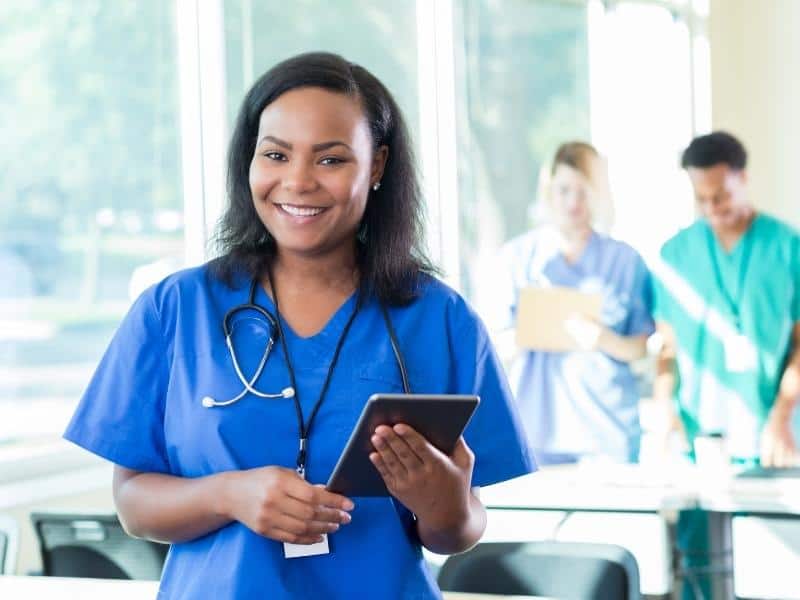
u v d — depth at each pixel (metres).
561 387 3.87
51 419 3.58
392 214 1.56
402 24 4.73
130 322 1.53
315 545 1.44
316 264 1.52
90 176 3.63
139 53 3.77
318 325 1.52
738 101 6.23
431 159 4.83
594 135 5.75
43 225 3.50
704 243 3.91
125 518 1.50
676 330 3.94
